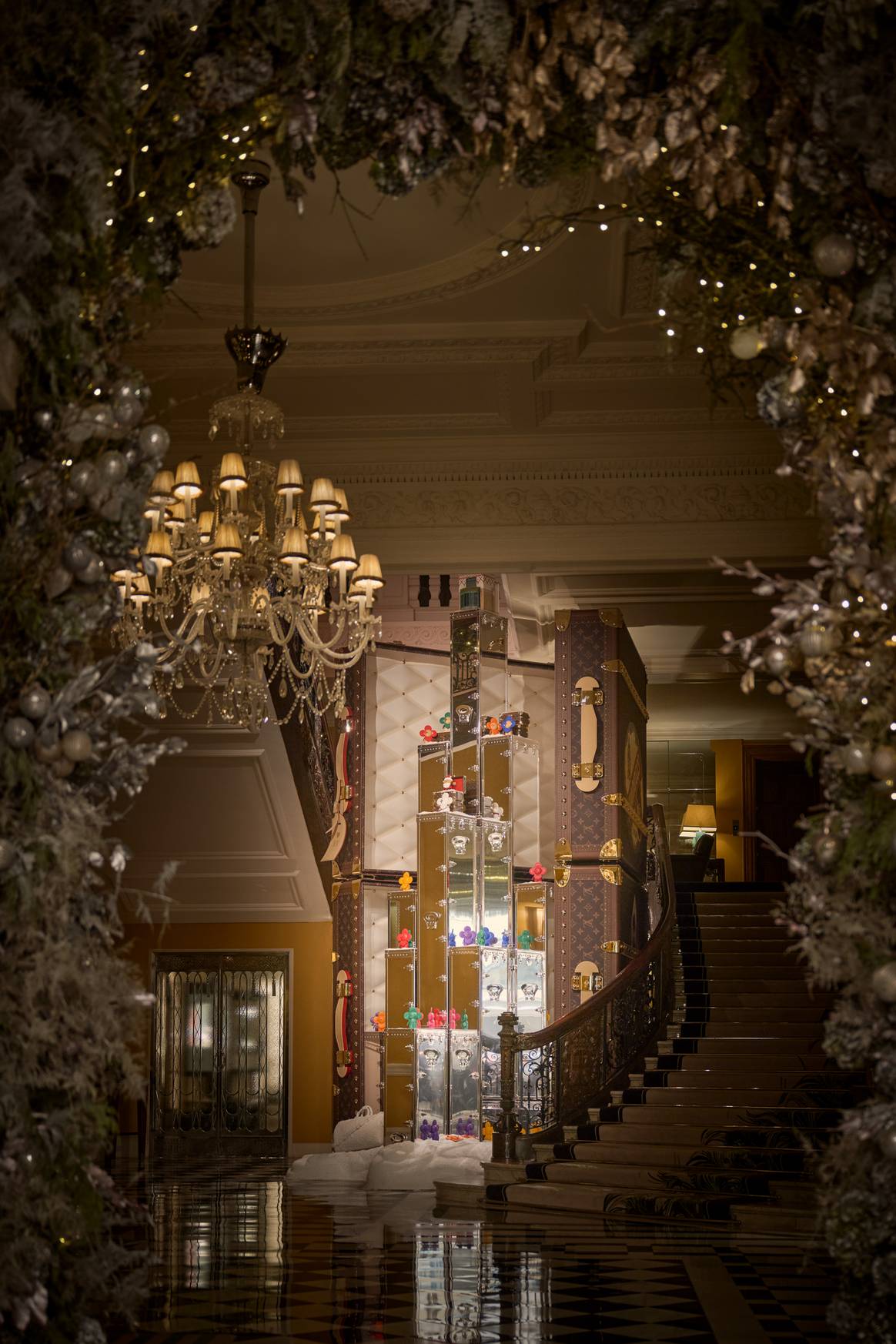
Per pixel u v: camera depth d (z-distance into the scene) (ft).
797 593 11.62
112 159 11.32
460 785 42.78
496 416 32.22
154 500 23.43
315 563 25.91
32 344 11.12
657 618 46.93
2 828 10.71
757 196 11.78
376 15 11.50
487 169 12.37
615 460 33.50
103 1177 11.05
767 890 55.93
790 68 11.34
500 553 33.55
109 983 10.83
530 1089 39.91
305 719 45.06
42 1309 10.07
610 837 43.11
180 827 48.37
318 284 26.86
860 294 11.59
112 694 11.53
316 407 32.01
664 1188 32.14
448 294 27.14
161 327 27.96
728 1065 39.19
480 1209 32.99
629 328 27.32
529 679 47.73
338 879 47.14
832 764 11.50
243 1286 21.56
